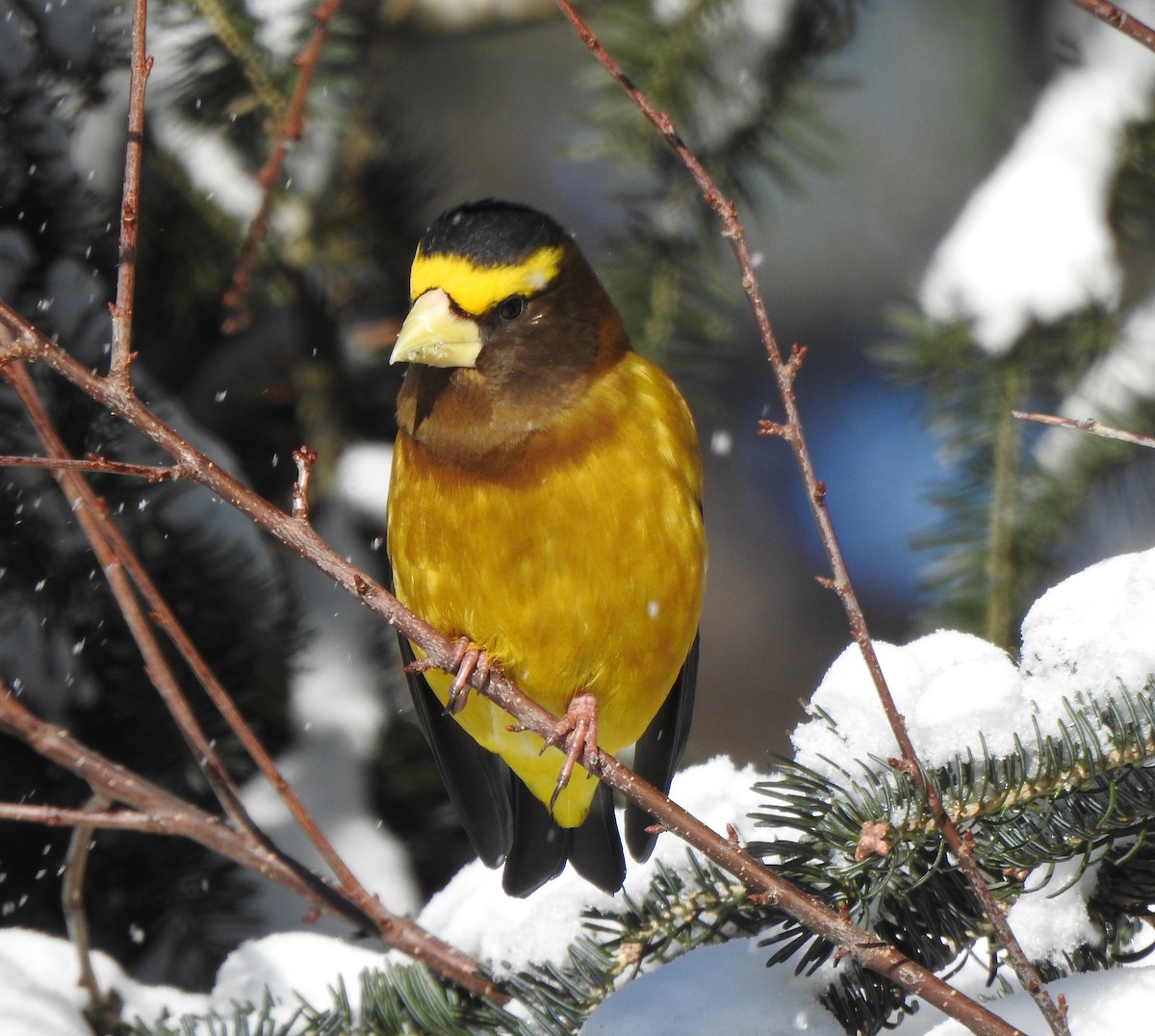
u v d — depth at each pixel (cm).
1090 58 736
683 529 580
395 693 755
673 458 580
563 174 1073
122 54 691
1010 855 461
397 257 761
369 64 754
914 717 483
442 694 607
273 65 688
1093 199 716
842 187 1136
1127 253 720
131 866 691
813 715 502
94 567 674
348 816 736
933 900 482
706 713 1312
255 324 762
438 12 786
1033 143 731
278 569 748
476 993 539
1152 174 717
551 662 583
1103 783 458
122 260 441
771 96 714
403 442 585
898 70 1087
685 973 488
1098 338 709
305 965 595
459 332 555
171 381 754
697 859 559
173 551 692
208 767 528
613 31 706
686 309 738
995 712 478
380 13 754
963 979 538
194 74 692
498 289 556
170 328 749
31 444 660
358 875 721
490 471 562
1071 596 495
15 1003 552
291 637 738
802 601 1314
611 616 574
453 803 654
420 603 591
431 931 615
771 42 706
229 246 724
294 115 520
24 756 684
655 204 729
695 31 704
